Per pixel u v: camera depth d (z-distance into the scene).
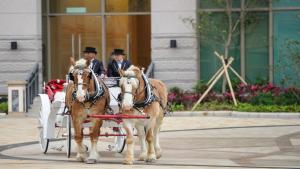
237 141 25.05
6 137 27.02
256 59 37.19
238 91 35.22
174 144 24.48
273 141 24.97
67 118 21.30
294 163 19.81
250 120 31.58
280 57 36.81
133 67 19.45
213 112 33.38
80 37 38.75
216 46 37.09
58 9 38.84
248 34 37.16
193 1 36.66
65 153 22.66
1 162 20.27
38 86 37.09
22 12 37.47
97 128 20.06
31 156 21.89
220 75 34.78
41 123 22.70
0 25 37.47
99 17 38.69
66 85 21.62
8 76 37.44
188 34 36.75
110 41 38.66
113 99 20.97
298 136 26.28
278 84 36.78
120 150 22.28
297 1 36.84
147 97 19.36
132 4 38.47
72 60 20.14
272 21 36.97
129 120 19.52
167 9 36.81
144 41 38.34
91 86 19.92
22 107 34.22
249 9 36.84
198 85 36.03
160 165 19.33
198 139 25.72
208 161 20.28
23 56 37.47
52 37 38.84
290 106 33.56
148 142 19.88
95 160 19.91
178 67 36.84
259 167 18.95
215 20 36.81
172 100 34.94
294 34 36.91
